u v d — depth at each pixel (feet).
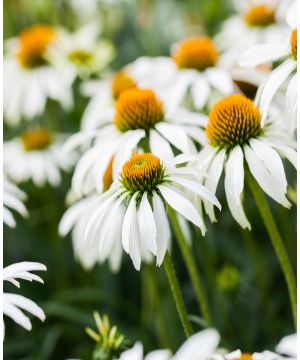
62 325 2.97
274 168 2.13
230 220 3.05
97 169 2.40
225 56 2.93
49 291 3.22
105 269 3.12
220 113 2.22
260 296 2.86
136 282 3.17
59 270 3.15
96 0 4.17
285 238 3.00
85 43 3.66
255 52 2.31
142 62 3.03
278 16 3.25
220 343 2.53
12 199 2.57
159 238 2.06
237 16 3.51
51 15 4.21
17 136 3.67
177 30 4.61
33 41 3.49
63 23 4.23
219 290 2.75
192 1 4.39
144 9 4.08
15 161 3.27
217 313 2.80
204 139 2.41
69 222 2.61
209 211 2.17
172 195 2.09
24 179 3.26
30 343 2.89
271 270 3.01
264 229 3.09
